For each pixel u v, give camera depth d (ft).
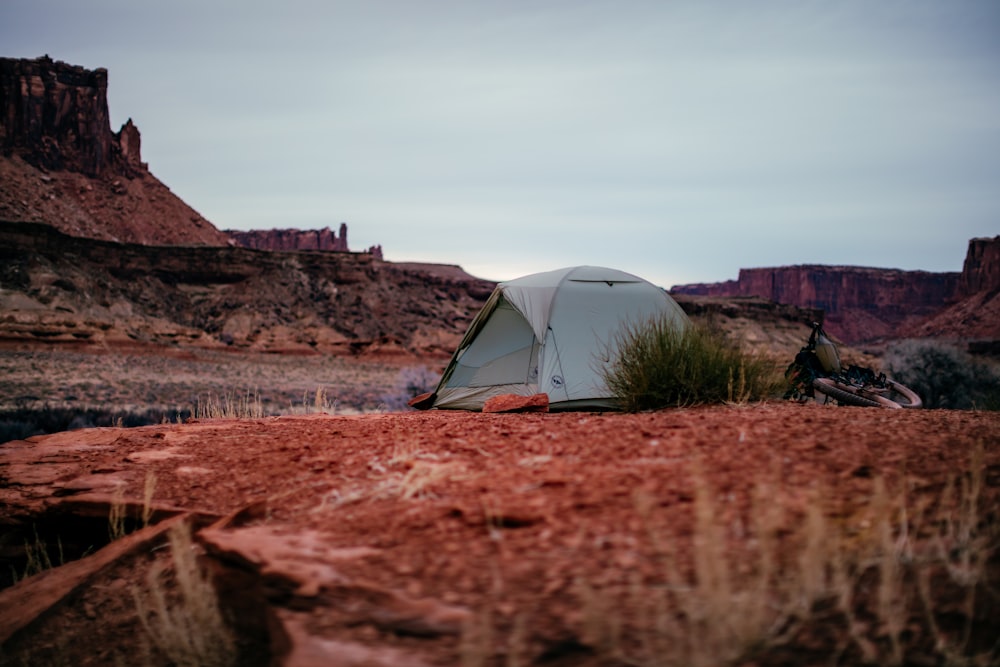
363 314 440.04
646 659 6.12
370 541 9.17
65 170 610.24
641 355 21.06
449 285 538.47
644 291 35.24
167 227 635.25
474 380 36.17
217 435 19.72
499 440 14.52
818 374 25.59
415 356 369.09
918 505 8.60
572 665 6.15
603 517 8.86
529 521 9.02
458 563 8.11
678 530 8.25
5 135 593.01
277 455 15.97
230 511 12.26
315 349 366.63
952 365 70.33
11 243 330.95
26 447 19.81
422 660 6.54
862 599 6.79
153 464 16.42
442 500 10.37
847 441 11.75
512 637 6.59
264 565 8.73
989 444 11.20
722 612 6.33
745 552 7.58
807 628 6.44
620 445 12.66
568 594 7.16
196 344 326.65
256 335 366.63
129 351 276.00
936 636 6.23
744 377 20.17
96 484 15.06
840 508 8.64
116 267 378.53
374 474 12.86
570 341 32.68
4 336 257.55
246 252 428.97
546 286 34.73
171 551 11.57
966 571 7.03
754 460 10.77
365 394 196.75
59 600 11.04
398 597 7.52
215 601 9.34
